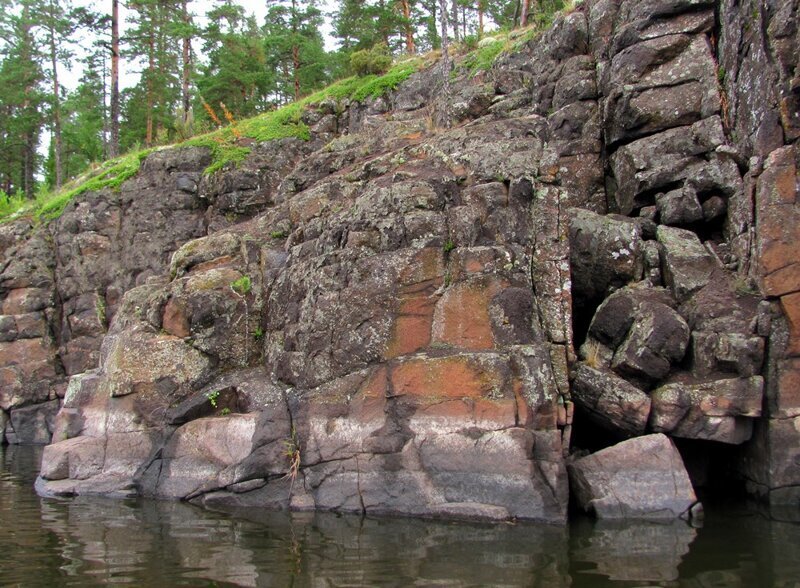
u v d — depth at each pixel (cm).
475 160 1003
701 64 1207
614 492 798
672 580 572
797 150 906
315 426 895
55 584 575
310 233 1101
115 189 1992
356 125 1984
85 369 1811
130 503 902
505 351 854
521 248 927
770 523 759
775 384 855
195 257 1204
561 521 759
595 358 963
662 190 1183
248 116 2938
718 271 984
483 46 1888
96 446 1010
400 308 915
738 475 928
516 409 815
